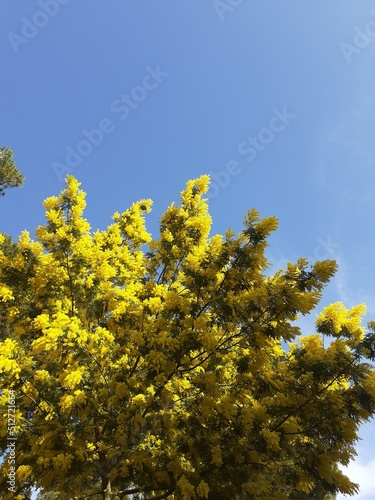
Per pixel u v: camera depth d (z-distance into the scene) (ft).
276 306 18.53
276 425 19.15
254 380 20.17
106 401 17.94
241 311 18.49
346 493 18.39
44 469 17.03
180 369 19.89
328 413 18.60
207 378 17.83
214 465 17.63
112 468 18.58
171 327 18.53
